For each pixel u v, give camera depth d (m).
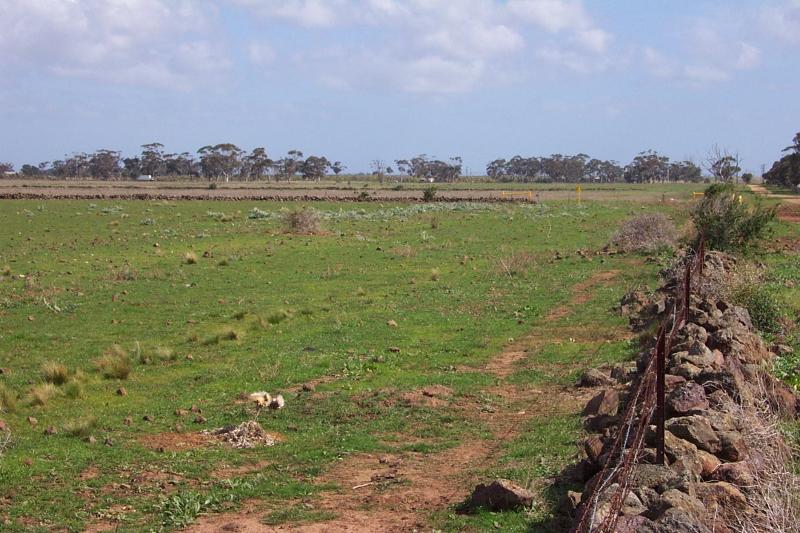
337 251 32.81
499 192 96.62
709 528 5.90
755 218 25.94
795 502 6.39
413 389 13.11
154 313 20.81
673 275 21.25
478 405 12.36
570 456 9.48
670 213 47.97
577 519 6.54
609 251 30.64
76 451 10.44
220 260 29.61
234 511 8.48
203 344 17.12
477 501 8.20
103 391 13.62
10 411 12.28
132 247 34.09
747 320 14.95
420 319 19.39
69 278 26.20
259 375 14.33
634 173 199.00
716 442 7.81
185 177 184.88
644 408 6.98
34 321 19.77
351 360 15.18
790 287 20.94
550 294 22.52
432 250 33.28
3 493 8.98
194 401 12.91
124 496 8.95
